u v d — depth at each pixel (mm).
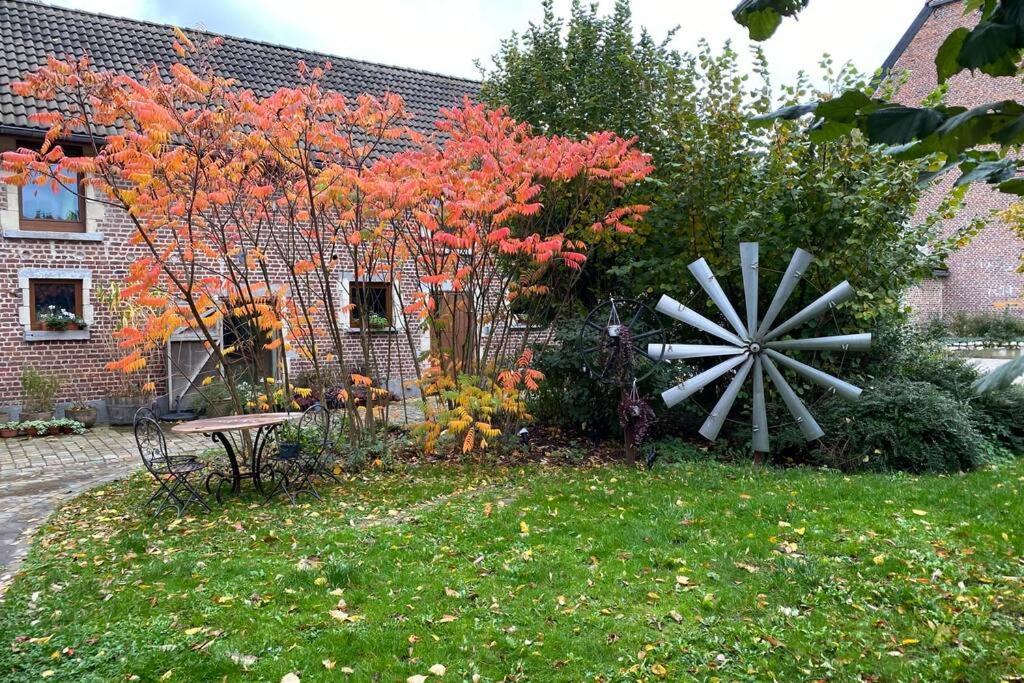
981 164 1793
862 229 8156
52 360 11406
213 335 11633
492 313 8336
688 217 8969
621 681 3219
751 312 7656
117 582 4473
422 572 4492
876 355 9039
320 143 6996
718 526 5266
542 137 7898
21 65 11320
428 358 8398
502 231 6832
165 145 6320
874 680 3193
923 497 5957
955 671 3219
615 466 7543
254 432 9773
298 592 4215
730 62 8805
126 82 6078
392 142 12945
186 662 3426
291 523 5719
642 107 9750
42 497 7027
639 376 8391
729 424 8930
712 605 3938
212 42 7625
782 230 8656
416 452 8219
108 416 11703
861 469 7566
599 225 7719
